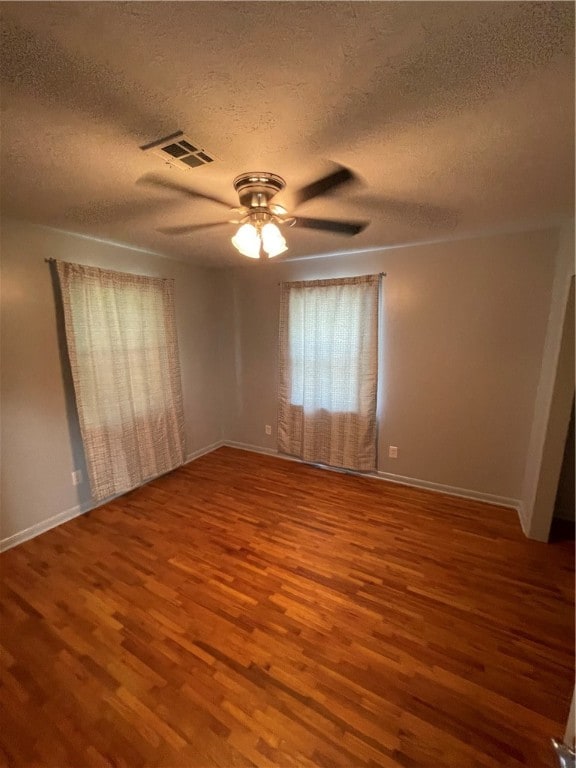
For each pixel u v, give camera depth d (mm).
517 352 2740
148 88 1020
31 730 1335
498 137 1282
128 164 1470
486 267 2742
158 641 1701
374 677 1518
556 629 1752
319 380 3555
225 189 1730
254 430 4223
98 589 2045
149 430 3285
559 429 2314
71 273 2568
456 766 1217
